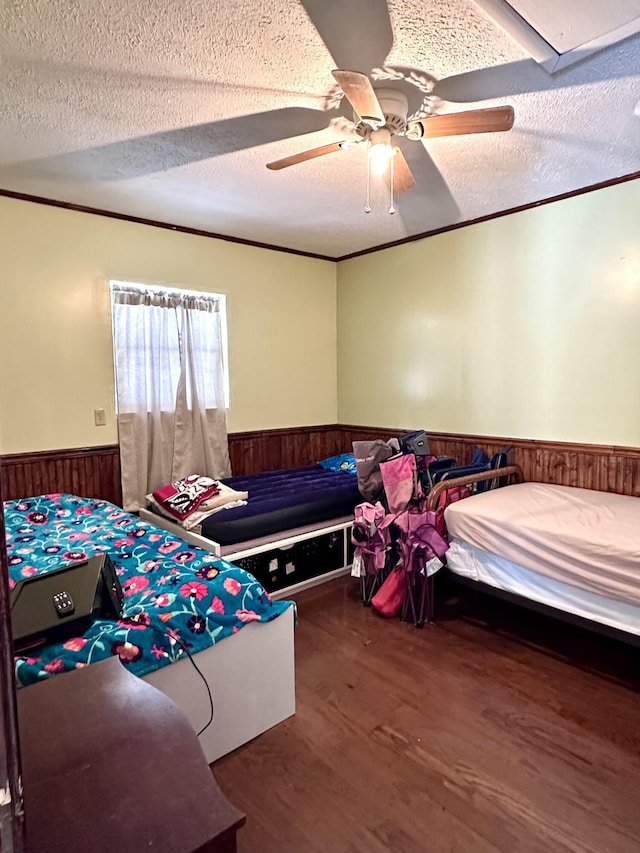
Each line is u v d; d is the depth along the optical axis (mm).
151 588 1811
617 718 1944
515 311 3350
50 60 1698
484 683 2178
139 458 3449
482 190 2975
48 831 719
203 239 3736
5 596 582
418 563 2631
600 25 1547
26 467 3043
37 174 2660
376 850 1410
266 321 4164
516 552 2346
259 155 2459
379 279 4234
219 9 1479
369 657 2389
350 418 4637
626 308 2854
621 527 2199
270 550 2900
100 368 3303
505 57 1729
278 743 1827
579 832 1457
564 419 3170
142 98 1947
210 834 727
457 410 3750
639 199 2752
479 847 1416
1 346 2932
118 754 874
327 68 1782
